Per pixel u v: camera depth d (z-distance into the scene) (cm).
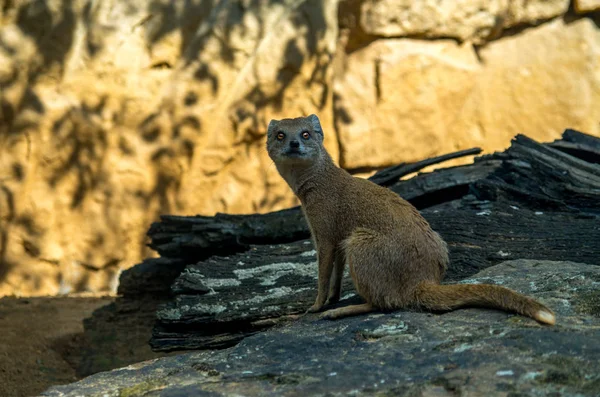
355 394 478
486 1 1556
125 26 1405
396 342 561
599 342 507
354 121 1543
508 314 583
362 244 646
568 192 953
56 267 1391
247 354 593
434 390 468
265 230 990
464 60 1589
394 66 1534
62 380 1023
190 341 806
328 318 651
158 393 521
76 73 1380
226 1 1456
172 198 1445
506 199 979
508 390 453
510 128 1603
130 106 1410
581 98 1602
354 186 693
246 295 806
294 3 1491
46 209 1371
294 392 492
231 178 1480
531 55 1603
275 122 763
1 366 1016
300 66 1491
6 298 1316
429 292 621
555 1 1582
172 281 1094
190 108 1441
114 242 1414
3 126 1345
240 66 1465
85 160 1390
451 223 887
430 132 1565
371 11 1519
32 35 1355
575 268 714
